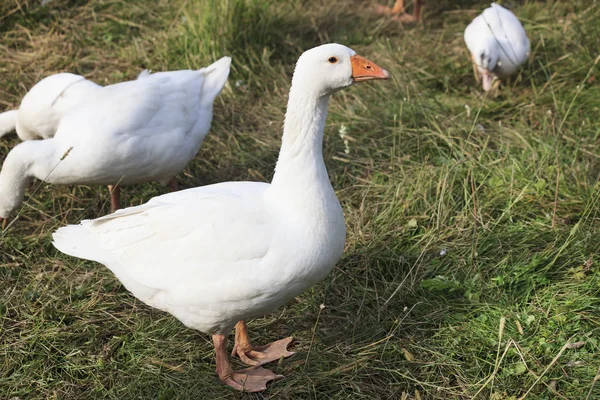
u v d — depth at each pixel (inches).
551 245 91.3
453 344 84.4
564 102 109.7
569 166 101.5
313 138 77.5
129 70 121.4
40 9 133.6
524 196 97.3
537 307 86.8
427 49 126.5
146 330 87.3
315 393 81.1
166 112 94.7
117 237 80.9
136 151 92.5
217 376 83.8
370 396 81.0
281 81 119.9
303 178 77.5
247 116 114.9
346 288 90.3
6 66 121.6
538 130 109.0
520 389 80.5
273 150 109.0
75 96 99.8
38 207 100.9
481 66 112.3
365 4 142.4
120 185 99.2
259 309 79.2
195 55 120.7
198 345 86.4
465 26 133.2
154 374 83.5
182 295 78.6
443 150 106.3
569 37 122.2
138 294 81.3
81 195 103.0
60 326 87.7
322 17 135.3
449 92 118.3
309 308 89.0
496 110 113.2
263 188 82.2
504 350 82.2
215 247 77.6
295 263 77.1
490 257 91.7
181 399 81.6
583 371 81.1
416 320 86.9
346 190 102.3
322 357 84.2
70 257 94.8
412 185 99.7
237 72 119.8
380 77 76.8
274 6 134.3
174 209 79.9
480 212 95.6
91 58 124.0
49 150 92.2
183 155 96.4
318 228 77.4
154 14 136.0
